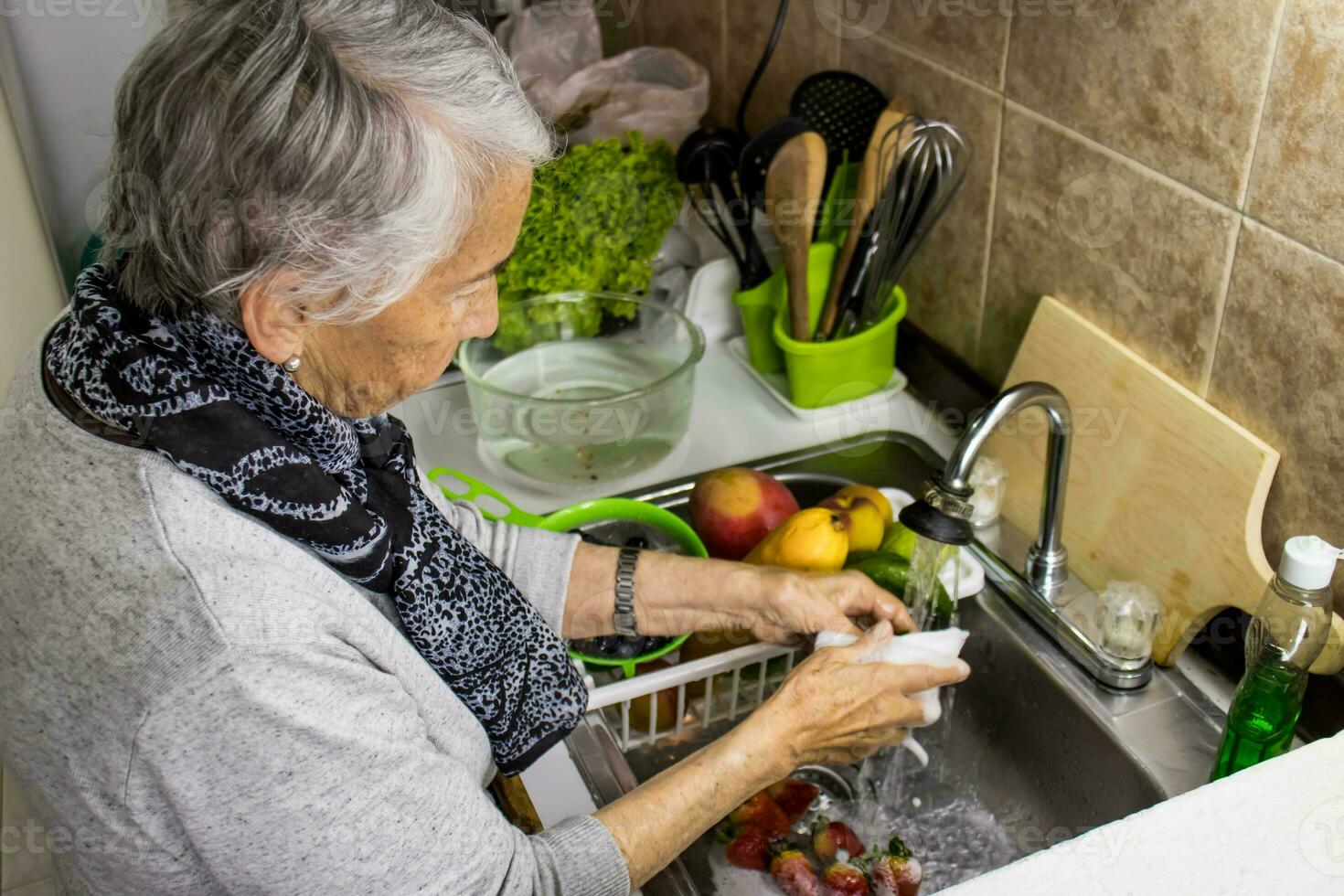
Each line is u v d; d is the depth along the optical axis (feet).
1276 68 2.88
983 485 3.99
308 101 1.92
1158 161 3.34
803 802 3.57
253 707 2.09
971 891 2.18
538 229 4.56
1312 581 2.77
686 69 5.17
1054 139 3.71
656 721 3.69
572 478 4.45
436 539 2.76
